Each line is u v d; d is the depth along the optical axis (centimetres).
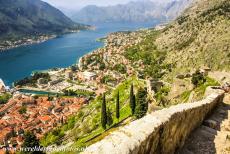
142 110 6881
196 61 19688
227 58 17212
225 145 1407
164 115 1134
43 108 16425
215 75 6178
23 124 13500
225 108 2131
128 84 13275
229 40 19325
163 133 1073
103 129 8162
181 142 1345
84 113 12106
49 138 10525
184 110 1352
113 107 10412
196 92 5109
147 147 918
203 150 1349
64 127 11338
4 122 13950
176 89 6247
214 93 2238
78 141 8288
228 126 1705
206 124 1706
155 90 7444
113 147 788
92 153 756
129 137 859
